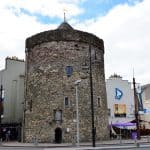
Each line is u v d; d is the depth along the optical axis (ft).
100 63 131.23
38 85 122.42
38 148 85.66
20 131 149.18
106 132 127.24
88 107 120.16
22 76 161.17
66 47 123.03
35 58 126.21
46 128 116.67
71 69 121.39
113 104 164.66
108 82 167.12
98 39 132.26
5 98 157.28
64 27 130.41
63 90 119.14
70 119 116.78
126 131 156.66
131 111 166.91
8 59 161.99
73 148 79.92
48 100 118.83
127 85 170.19
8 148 86.99
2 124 153.48
